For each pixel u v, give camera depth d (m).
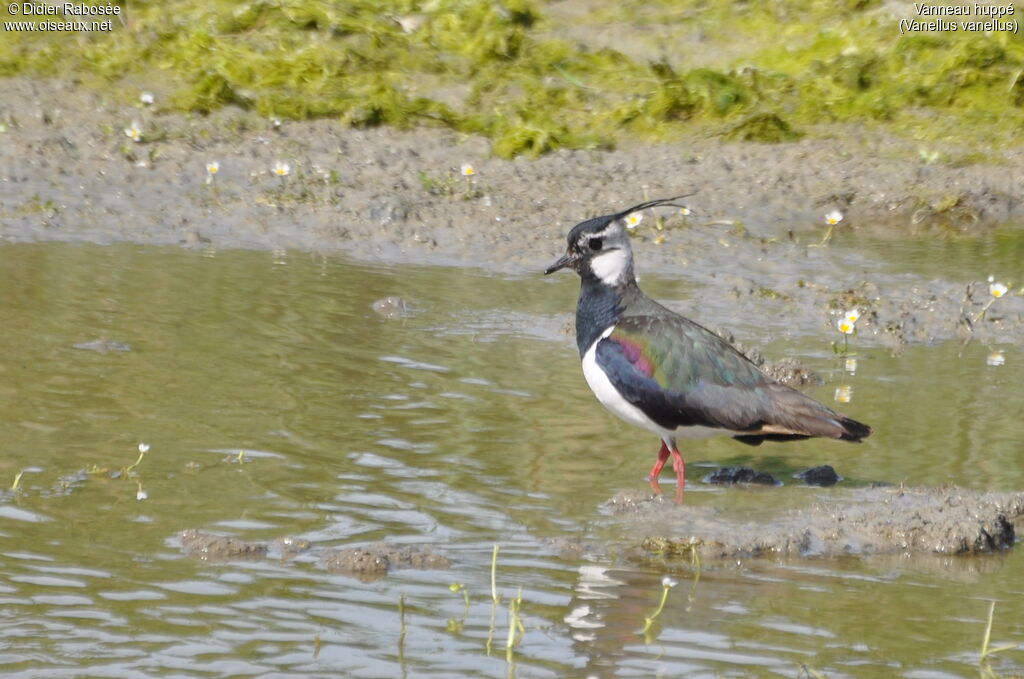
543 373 13.55
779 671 7.98
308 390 12.67
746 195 19.95
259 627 8.32
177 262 16.78
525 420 12.29
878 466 11.57
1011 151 21.70
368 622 8.46
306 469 10.91
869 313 15.66
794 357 14.43
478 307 15.66
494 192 19.80
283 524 9.88
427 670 7.87
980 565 9.74
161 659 7.87
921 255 18.08
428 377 13.23
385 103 22.17
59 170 19.88
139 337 13.84
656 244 18.12
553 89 22.95
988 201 20.03
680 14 24.95
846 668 8.03
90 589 8.71
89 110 22.08
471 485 10.79
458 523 10.07
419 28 24.42
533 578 9.21
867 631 8.55
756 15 24.92
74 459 10.84
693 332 11.23
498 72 23.52
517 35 24.00
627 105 22.41
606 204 19.52
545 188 20.03
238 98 22.50
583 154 21.34
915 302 16.17
